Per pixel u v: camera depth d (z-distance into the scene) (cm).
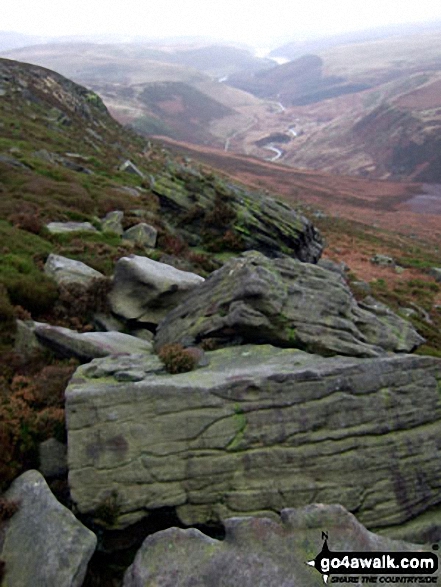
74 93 10444
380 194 16812
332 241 6544
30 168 4253
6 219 2831
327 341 1457
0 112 6512
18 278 1986
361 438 1237
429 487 1227
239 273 1667
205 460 1145
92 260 2481
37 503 1078
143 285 1997
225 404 1209
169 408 1201
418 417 1317
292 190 15500
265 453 1166
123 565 1087
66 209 3281
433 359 1431
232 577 884
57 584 918
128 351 1647
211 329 1557
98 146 7456
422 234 10838
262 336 1523
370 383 1312
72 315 1986
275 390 1238
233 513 1096
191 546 961
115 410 1195
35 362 1611
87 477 1110
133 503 1091
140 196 4297
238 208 3284
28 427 1285
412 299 4178
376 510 1154
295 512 1002
